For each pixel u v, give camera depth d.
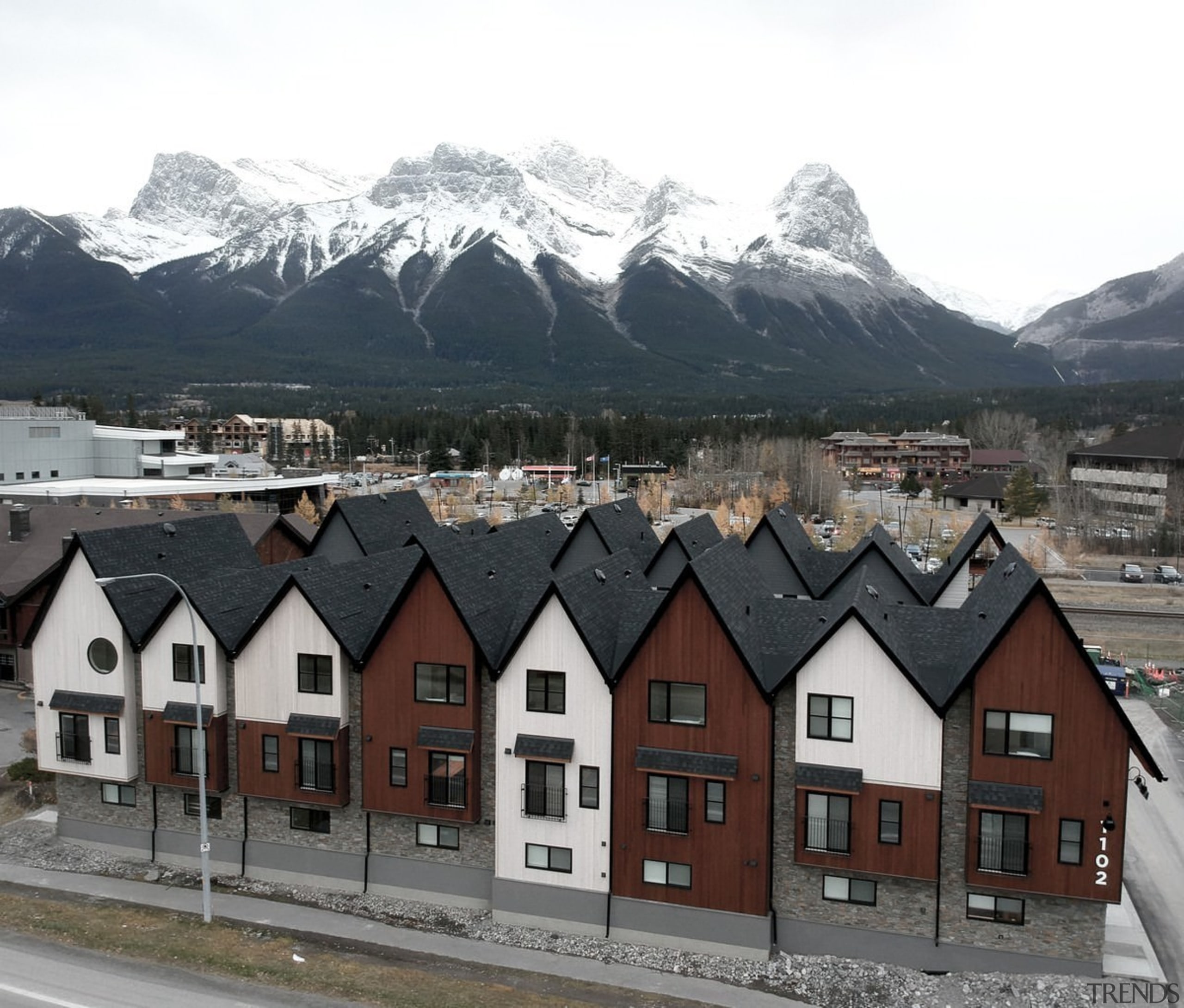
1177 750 49.34
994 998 27.33
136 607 36.69
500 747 32.00
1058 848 27.59
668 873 30.67
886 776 28.80
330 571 35.38
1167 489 118.00
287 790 34.09
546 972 29.06
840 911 29.73
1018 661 27.59
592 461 196.75
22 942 29.70
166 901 33.72
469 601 33.03
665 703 30.39
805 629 31.41
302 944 30.36
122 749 36.28
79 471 143.12
